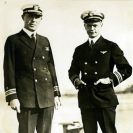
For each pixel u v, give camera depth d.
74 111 6.08
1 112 6.09
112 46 5.04
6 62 4.86
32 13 4.91
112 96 4.96
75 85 5.05
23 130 4.93
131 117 6.12
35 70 4.86
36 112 4.93
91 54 5.03
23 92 4.85
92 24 5.03
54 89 5.00
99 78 4.96
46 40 5.02
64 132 5.61
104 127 4.98
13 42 4.88
